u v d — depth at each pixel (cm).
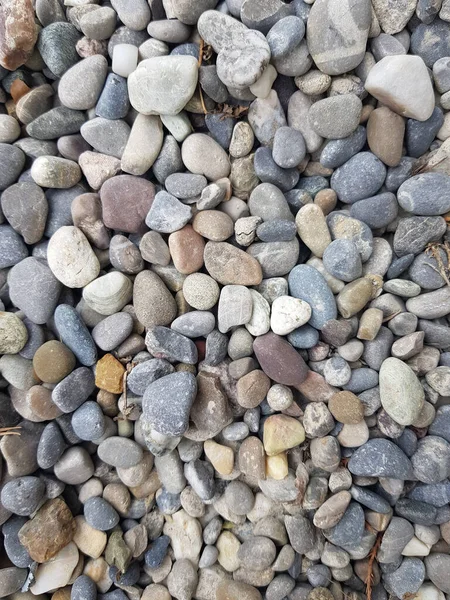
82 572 32
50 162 29
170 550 33
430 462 29
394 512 31
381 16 28
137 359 31
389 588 31
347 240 29
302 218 30
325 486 31
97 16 29
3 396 31
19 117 31
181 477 32
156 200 29
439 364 31
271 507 32
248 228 29
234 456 31
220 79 28
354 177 29
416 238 29
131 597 32
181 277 31
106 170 30
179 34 29
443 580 31
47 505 31
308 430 30
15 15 29
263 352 29
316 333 30
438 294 29
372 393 30
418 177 29
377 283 30
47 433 30
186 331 30
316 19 27
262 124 30
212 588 32
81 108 30
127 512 32
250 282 30
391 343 30
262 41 27
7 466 30
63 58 30
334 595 31
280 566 31
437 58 29
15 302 30
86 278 30
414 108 27
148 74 28
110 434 31
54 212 31
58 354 30
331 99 28
